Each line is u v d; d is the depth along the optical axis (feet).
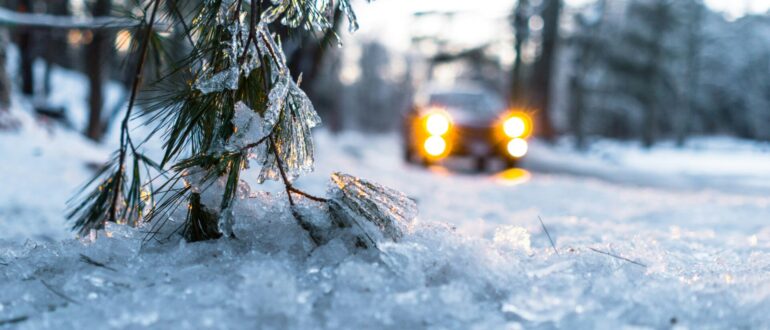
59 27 17.71
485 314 4.83
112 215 7.84
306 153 7.21
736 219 15.24
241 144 6.64
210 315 4.66
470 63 109.70
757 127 173.17
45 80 56.90
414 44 93.66
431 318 4.77
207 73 7.25
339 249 6.25
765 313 4.84
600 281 5.41
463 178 33.27
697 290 5.42
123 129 7.54
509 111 42.60
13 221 15.15
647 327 4.56
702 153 111.14
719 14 176.96
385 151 69.62
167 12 7.70
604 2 106.93
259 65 7.23
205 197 6.97
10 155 23.41
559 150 70.23
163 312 4.81
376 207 6.67
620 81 138.92
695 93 163.53
